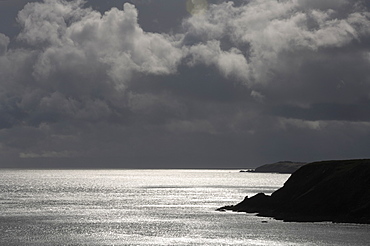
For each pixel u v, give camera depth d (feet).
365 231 350.64
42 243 320.70
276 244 309.63
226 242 318.65
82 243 320.70
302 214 419.13
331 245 303.27
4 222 424.46
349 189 421.59
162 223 415.85
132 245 312.29
